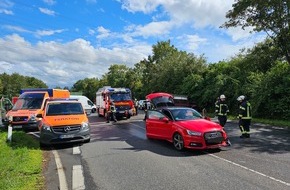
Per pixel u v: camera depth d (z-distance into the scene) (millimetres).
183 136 9539
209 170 7113
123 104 23281
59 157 9172
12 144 11070
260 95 22250
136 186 6051
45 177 6883
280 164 7551
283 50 20953
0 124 18734
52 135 10617
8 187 5875
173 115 10773
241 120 12289
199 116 10977
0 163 7832
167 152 9516
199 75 37031
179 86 40594
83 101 34312
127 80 78500
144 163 8016
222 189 5684
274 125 17391
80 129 11125
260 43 22828
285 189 5598
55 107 12062
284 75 21641
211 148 9945
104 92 25531
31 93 17953
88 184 6301
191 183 6117
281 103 20734
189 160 8258
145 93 57906
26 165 7652
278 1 18828
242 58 28391
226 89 28500
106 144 11375
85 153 9688
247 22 20781
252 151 9344
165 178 6535
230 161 8000
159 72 49062
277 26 19922
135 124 19312
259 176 6488
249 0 19438
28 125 15953
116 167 7660
